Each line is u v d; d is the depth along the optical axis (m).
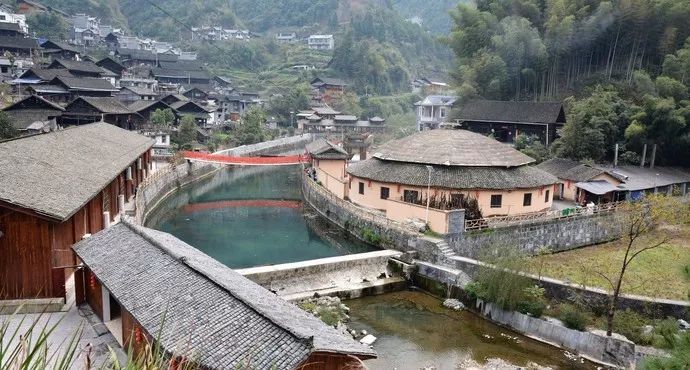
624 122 60.66
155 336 15.03
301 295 30.14
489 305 29.02
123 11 191.75
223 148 85.19
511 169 43.25
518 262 28.72
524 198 42.50
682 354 11.58
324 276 32.25
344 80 154.25
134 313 16.81
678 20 72.19
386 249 39.00
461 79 85.12
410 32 197.88
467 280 31.44
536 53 77.69
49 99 79.44
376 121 120.25
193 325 15.34
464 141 44.97
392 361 23.92
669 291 30.22
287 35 197.12
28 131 61.25
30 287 22.41
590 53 80.81
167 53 138.38
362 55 157.50
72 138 36.25
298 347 13.62
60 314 21.89
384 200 44.00
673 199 41.78
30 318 21.02
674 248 40.31
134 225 23.94
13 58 87.44
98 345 19.14
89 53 128.25
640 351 23.02
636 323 25.45
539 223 39.34
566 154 60.44
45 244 22.31
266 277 30.17
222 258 38.47
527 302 27.48
